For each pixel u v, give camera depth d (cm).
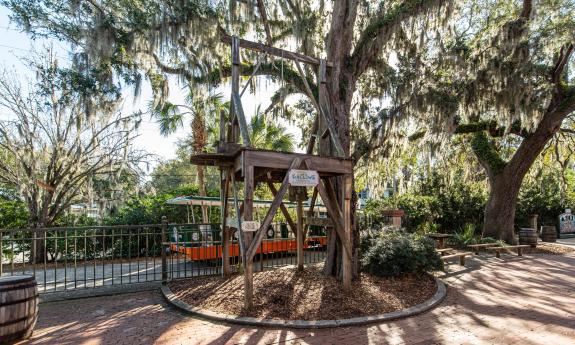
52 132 1191
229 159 630
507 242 1367
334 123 763
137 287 682
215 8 821
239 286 627
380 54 905
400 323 474
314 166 575
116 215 1327
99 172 1270
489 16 1302
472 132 1475
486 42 1114
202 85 905
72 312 538
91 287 673
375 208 1711
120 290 660
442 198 1722
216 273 798
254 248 519
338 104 774
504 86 1111
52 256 1162
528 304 562
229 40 777
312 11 927
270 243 995
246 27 902
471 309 538
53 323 488
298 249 766
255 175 684
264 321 461
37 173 1170
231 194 955
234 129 680
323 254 1151
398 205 1708
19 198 1366
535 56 1146
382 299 558
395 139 1155
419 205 1702
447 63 1100
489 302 575
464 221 1670
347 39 818
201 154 591
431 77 1090
